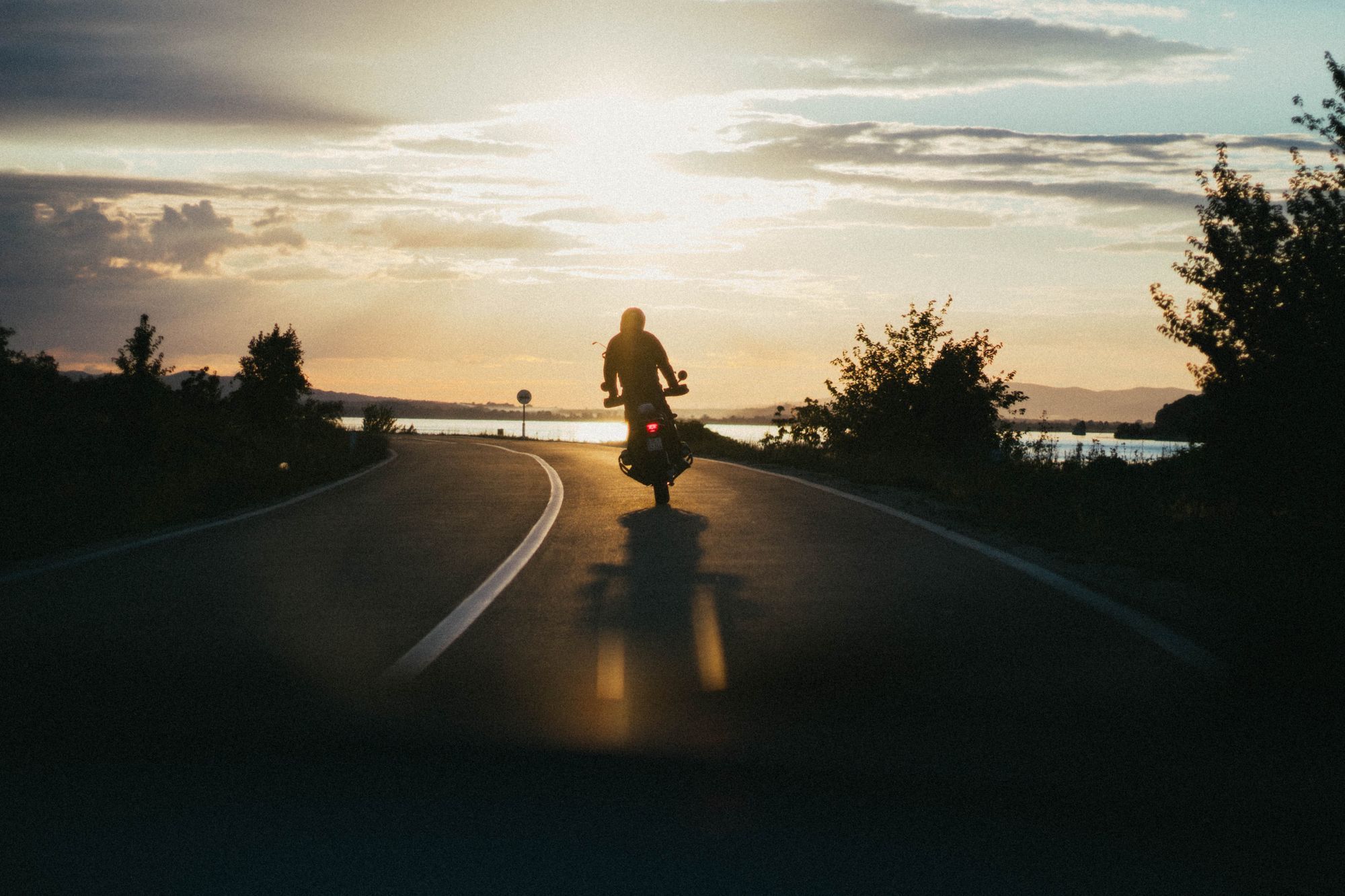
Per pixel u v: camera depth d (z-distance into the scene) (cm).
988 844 377
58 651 659
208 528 1306
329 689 573
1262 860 365
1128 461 1553
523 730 504
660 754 470
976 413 2642
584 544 1123
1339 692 551
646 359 1470
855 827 392
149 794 424
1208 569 864
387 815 404
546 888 346
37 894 340
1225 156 833
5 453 2000
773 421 2830
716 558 1007
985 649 644
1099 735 490
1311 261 765
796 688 570
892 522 1239
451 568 984
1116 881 351
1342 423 751
